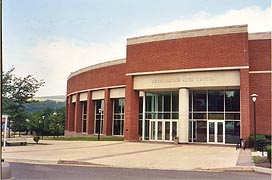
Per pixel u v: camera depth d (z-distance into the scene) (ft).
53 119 213.46
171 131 113.19
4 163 29.12
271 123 93.97
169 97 115.44
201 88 104.88
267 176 42.19
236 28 97.40
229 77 98.22
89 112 156.15
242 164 51.57
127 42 116.47
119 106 144.05
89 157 62.64
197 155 67.31
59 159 59.31
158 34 109.81
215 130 104.58
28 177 39.06
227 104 104.12
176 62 105.50
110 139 129.59
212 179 39.11
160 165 52.42
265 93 95.76
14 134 187.32
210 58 100.12
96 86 151.84
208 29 101.30
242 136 92.89
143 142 109.29
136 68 113.50
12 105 104.47
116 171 45.85
